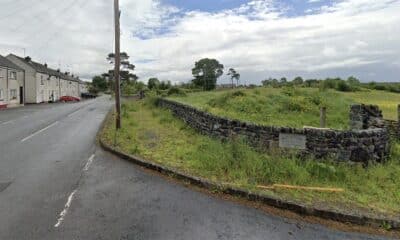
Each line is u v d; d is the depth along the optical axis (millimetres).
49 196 5242
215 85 80125
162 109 20953
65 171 6777
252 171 6148
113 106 32062
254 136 7922
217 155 7031
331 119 15336
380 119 9352
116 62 12109
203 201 5098
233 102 18906
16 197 5176
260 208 4848
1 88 33031
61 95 58000
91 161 7688
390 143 8422
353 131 6871
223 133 9102
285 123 13703
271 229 4156
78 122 16688
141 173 6652
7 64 34906
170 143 9477
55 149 9188
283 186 5430
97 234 3938
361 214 4426
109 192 5473
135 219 4387
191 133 11266
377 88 53438
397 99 32031
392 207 4785
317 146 6992
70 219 4359
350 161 6816
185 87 58719
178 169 6590
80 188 5668
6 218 4363
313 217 4559
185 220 4379
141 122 14797
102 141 9820
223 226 4215
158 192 5492
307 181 5730
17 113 23172
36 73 43688
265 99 19781
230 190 5375
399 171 6617
